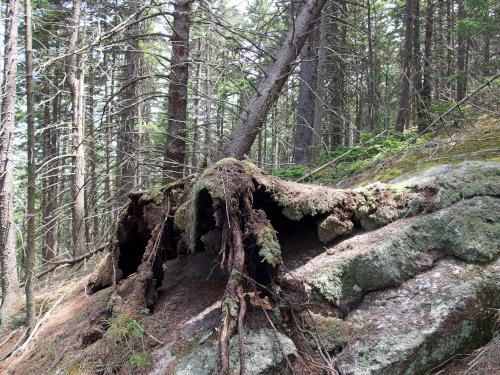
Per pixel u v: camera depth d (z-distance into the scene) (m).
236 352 2.76
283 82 6.51
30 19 5.04
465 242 3.24
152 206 4.21
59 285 6.65
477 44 12.93
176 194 4.15
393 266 3.21
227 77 6.19
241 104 7.65
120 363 3.15
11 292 6.71
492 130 5.70
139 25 8.48
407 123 10.64
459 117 6.98
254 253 3.21
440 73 13.01
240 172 3.29
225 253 3.14
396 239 3.32
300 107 9.98
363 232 3.64
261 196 3.48
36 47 11.72
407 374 2.70
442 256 3.31
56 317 5.15
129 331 3.34
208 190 3.13
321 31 8.52
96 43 5.94
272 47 7.36
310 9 6.75
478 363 2.66
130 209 4.43
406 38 9.14
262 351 2.76
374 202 3.68
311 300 3.13
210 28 6.88
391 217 3.62
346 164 7.59
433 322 2.82
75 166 9.26
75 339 4.02
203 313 3.35
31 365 4.18
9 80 7.33
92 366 3.25
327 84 10.19
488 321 2.89
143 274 3.75
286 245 3.75
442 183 3.71
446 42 14.21
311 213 3.52
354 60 8.60
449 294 2.95
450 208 3.51
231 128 7.35
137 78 6.31
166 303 3.67
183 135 6.52
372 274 3.19
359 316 3.07
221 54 7.06
